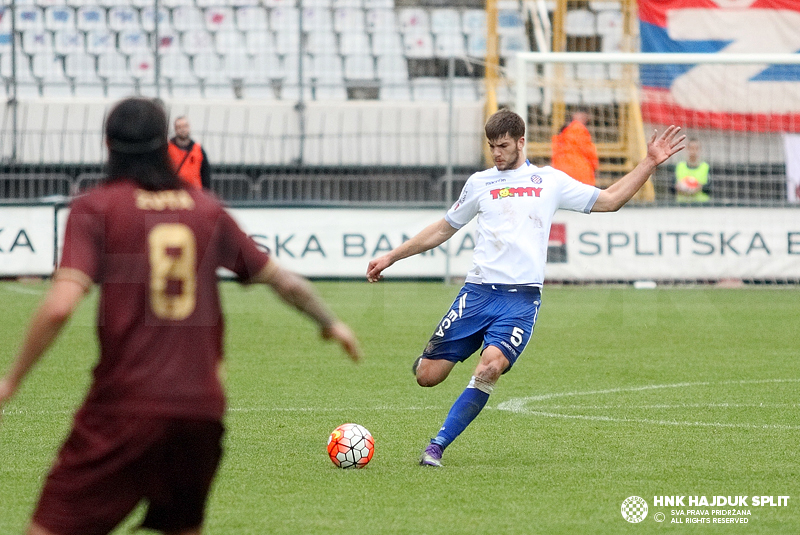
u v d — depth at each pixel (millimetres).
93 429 10328
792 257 55500
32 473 18859
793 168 59594
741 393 28391
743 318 45375
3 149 62094
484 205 20594
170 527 11148
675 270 55500
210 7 73125
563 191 20703
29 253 54719
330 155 65188
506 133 20219
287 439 22234
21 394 27625
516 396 27922
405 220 55875
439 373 20750
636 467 19625
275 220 55344
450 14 74250
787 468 19609
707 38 62281
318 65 72125
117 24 72312
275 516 15961
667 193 59812
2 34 71125
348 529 15258
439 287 55531
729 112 60531
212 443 10773
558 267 55656
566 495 17453
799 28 61844
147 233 10453
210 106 64938
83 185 59969
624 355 35688
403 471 19219
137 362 10328
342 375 31297
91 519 10320
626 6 66500
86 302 50875
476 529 15320
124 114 10781
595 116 61469
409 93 69750
